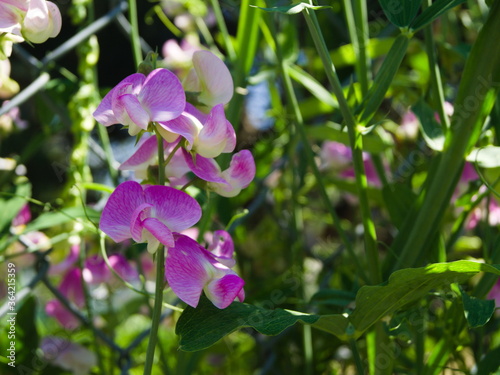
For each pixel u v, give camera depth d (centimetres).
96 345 47
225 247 33
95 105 44
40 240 46
